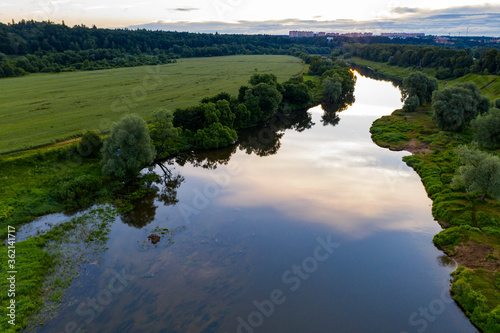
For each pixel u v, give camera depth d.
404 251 34.28
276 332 24.52
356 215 41.03
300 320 25.61
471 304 26.28
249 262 32.31
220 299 27.50
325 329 24.92
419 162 55.78
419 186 49.19
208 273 30.62
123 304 26.61
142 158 49.12
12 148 51.09
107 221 38.91
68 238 35.06
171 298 27.45
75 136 57.75
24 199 40.66
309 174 54.06
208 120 68.88
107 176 48.75
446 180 47.50
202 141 65.38
